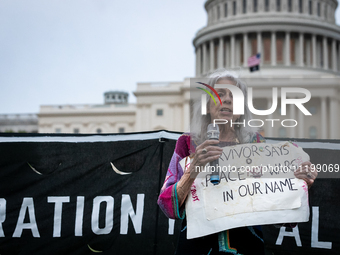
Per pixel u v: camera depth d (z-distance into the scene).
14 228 4.13
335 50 77.25
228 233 2.51
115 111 75.88
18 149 4.22
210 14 81.56
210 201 2.50
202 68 79.12
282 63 73.56
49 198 4.18
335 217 4.05
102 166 4.23
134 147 4.25
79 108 77.06
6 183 4.17
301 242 4.04
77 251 4.13
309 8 76.44
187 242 2.57
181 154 2.64
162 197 2.53
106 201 4.18
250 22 72.81
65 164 4.22
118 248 4.13
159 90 70.06
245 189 2.51
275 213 2.47
